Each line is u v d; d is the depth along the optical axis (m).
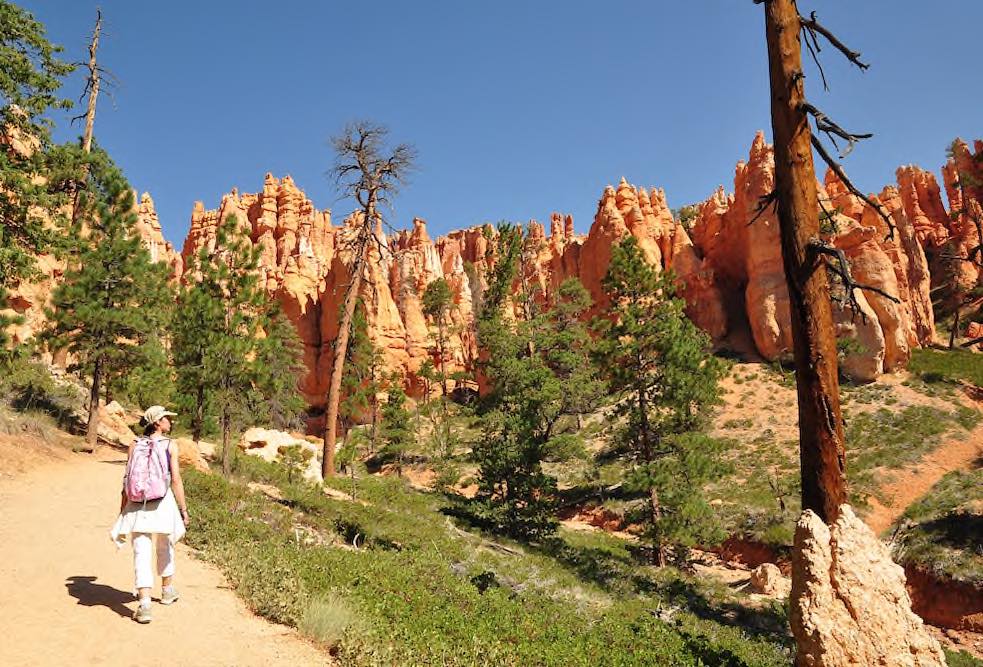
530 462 27.97
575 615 10.97
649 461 25.81
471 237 108.81
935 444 37.50
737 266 61.56
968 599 23.95
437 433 53.69
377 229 24.86
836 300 6.79
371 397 60.03
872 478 35.28
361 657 5.71
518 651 7.21
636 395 27.39
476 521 26.45
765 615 18.95
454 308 79.19
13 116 17.56
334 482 20.42
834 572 6.16
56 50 18.00
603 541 29.23
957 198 75.31
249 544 9.09
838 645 5.91
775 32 7.43
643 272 27.03
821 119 7.01
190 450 16.95
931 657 5.86
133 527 5.64
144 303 23.88
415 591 8.89
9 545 7.50
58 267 32.66
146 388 22.69
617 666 7.96
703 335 29.52
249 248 23.16
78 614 5.38
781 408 46.22
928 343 56.12
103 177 23.64
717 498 35.81
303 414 61.09
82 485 13.74
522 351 34.47
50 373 28.56
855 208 56.84
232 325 21.94
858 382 47.16
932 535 27.61
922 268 58.50
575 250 77.75
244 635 5.81
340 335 22.75
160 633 5.32
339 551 10.76
